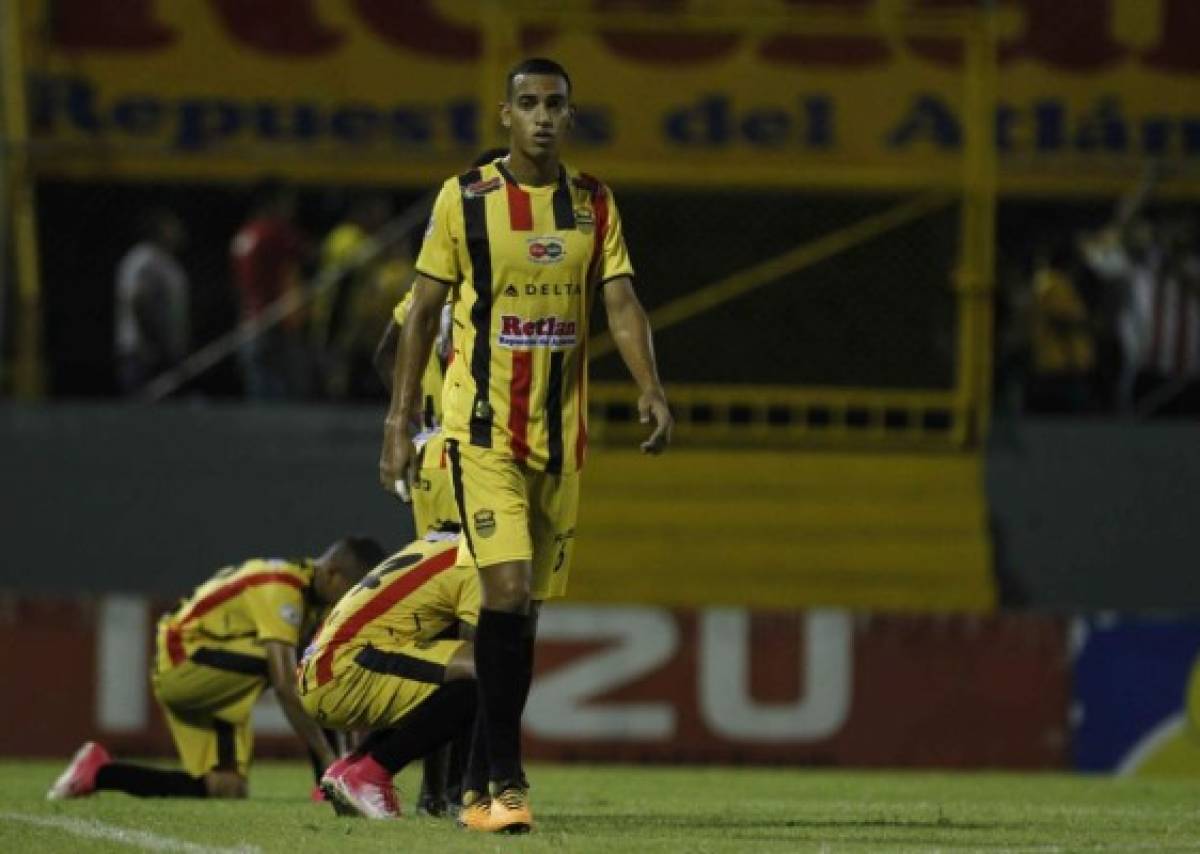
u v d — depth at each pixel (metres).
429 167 55.69
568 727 47.91
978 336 54.59
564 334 24.25
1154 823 28.84
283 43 56.22
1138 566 54.22
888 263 55.81
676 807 32.09
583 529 54.06
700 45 55.88
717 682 48.22
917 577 53.84
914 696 48.44
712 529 54.22
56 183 56.12
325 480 53.75
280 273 54.84
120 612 47.69
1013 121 56.69
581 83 55.62
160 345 54.91
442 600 26.83
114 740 47.47
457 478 24.27
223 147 55.75
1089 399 56.22
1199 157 56.84
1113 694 48.44
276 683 32.75
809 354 55.62
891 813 30.41
